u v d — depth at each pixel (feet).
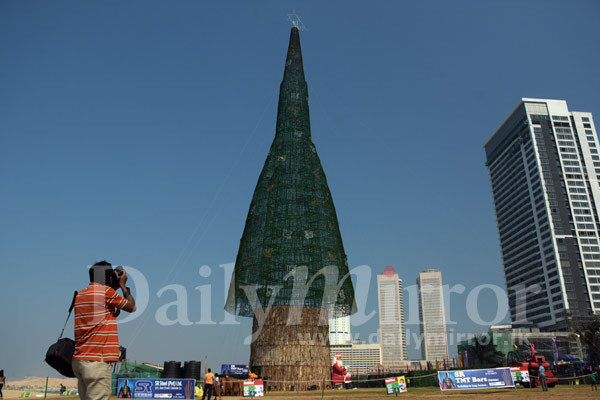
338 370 197.57
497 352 271.90
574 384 160.35
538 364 129.90
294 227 205.05
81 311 23.70
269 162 229.86
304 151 226.58
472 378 105.40
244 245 214.07
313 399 111.75
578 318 620.08
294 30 266.98
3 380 131.64
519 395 94.32
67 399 120.06
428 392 117.91
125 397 105.81
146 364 168.96
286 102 243.19
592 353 269.64
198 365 163.94
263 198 220.64
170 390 106.01
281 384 182.09
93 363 22.91
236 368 216.54
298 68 253.85
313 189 216.95
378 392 144.66
